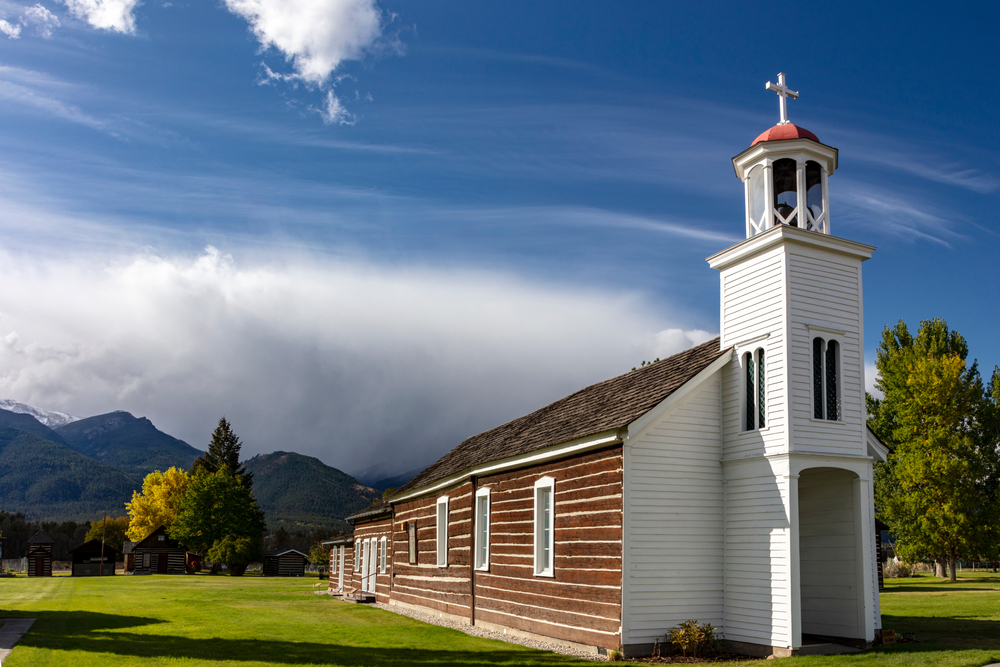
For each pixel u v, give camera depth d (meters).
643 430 13.58
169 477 83.94
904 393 38.28
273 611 22.80
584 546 14.18
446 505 22.02
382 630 17.61
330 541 36.84
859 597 13.49
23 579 49.38
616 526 13.29
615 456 13.62
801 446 13.15
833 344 14.12
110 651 13.54
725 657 12.88
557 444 15.06
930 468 34.41
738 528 13.77
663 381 15.34
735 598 13.58
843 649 12.98
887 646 13.23
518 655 13.49
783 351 13.44
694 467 14.05
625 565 12.97
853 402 14.00
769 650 12.70
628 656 12.67
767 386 13.68
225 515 69.50
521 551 16.66
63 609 22.95
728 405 14.48
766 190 14.95
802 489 15.07
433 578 22.11
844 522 14.02
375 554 29.39
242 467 94.38
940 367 35.81
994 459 35.50
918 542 35.56
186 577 54.75
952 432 35.28
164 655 13.13
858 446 13.86
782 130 15.05
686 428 14.10
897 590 30.20
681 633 13.01
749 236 15.34
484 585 18.38
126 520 98.00
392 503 27.09
